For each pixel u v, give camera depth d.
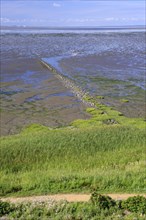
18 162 28.34
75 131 36.62
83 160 28.55
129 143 32.50
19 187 21.31
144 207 16.05
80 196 19.41
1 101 52.91
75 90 59.94
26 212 15.57
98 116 46.38
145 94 58.19
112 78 69.38
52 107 50.88
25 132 39.50
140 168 25.14
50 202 16.81
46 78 68.81
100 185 20.72
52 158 29.08
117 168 26.03
